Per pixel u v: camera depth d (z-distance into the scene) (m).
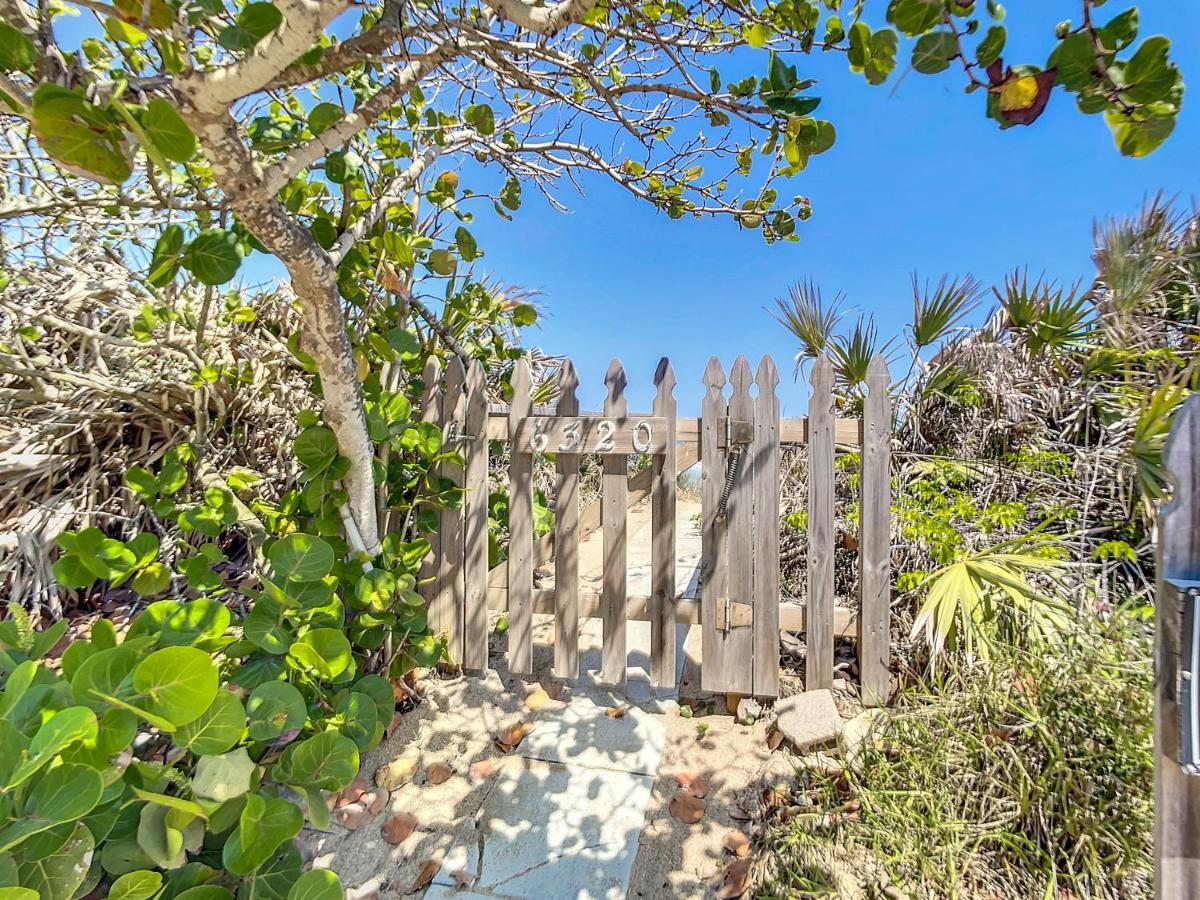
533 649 3.14
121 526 3.04
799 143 1.32
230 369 2.89
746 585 2.56
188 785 1.20
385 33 1.24
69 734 0.86
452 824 1.95
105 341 2.71
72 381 2.62
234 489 2.42
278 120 2.17
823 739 2.11
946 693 2.09
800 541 3.43
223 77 1.10
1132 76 0.84
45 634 1.35
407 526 2.76
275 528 2.27
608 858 1.80
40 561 2.66
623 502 2.72
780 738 2.26
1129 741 1.58
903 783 1.79
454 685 2.76
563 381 2.83
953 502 2.97
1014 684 1.90
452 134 2.70
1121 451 2.65
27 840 0.92
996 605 2.20
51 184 2.30
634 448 2.70
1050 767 1.60
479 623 2.83
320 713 1.81
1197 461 1.02
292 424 3.48
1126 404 2.73
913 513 2.82
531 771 2.19
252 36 1.12
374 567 2.37
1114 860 1.48
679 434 2.71
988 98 0.94
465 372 2.90
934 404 3.44
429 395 2.90
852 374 3.52
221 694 1.20
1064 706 1.74
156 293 2.51
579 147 2.84
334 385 1.93
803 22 1.42
